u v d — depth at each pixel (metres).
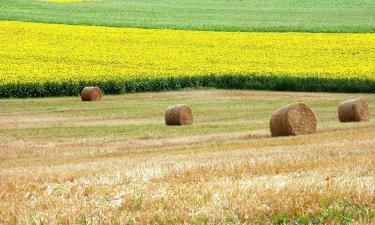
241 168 14.98
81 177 15.49
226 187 11.60
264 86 60.88
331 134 27.20
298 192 10.46
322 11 110.38
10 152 28.83
